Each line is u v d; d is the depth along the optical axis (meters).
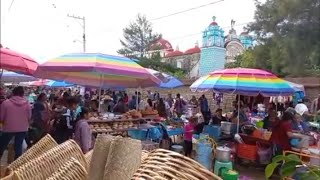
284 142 7.71
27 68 5.96
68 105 8.76
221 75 7.99
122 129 8.07
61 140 7.10
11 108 6.59
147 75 6.46
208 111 14.82
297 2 14.80
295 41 15.07
